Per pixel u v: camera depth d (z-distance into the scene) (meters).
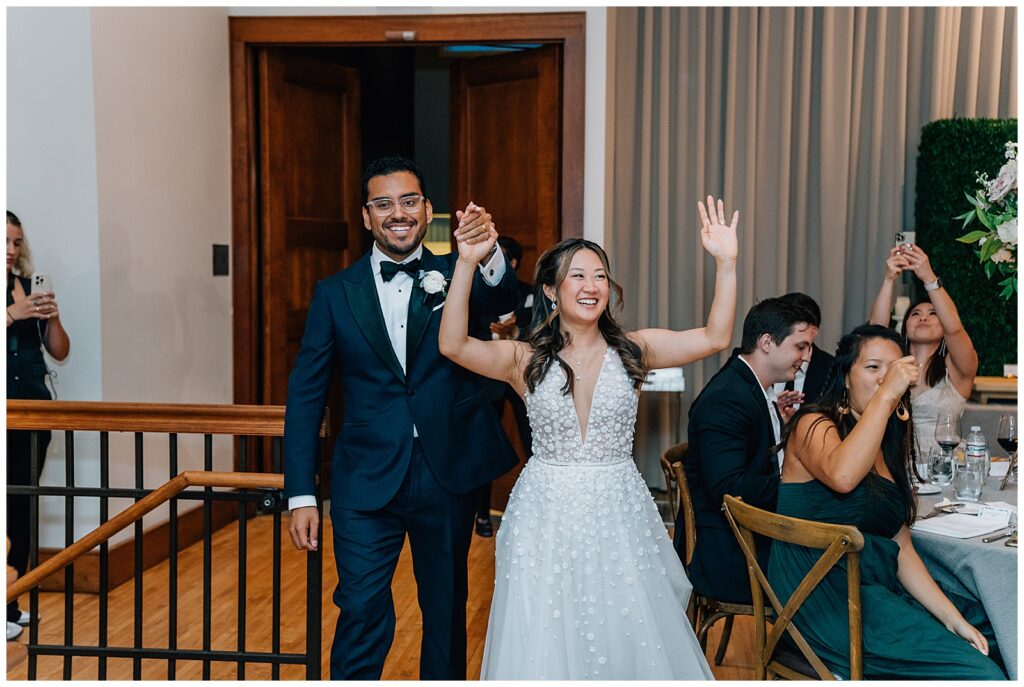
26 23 4.09
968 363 3.81
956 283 5.04
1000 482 3.13
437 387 2.56
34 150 4.14
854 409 2.58
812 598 2.43
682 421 5.51
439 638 2.60
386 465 2.53
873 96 5.32
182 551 4.73
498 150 5.40
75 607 3.94
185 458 4.80
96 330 4.13
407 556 4.67
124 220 4.31
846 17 5.27
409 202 2.55
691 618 2.96
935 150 5.09
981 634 2.51
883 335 2.57
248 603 3.96
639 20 5.36
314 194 5.60
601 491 2.39
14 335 3.73
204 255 5.04
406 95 7.05
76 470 4.19
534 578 2.36
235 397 5.38
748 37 5.30
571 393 2.39
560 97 5.19
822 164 5.33
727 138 5.36
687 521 3.08
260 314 5.41
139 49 4.41
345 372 2.62
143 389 4.46
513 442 5.37
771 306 2.91
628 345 2.44
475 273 2.63
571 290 2.37
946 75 5.29
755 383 2.89
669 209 5.45
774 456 2.88
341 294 2.60
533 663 2.29
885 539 2.48
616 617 2.34
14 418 2.98
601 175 5.17
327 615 3.81
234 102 5.30
